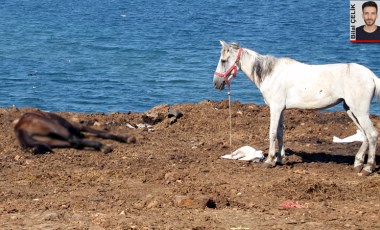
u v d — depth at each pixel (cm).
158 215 1123
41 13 10388
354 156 1541
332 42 6625
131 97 3850
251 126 1761
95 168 1426
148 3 12838
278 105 1434
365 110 1388
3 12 10462
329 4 13000
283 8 11931
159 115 1814
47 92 4000
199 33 7669
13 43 6394
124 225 1060
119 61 5306
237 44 1483
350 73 1393
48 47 6159
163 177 1355
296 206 1188
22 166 1434
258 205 1191
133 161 1473
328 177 1375
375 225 1094
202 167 1434
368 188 1301
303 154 1552
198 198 1173
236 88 3916
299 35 7462
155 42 6656
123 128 1744
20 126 679
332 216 1135
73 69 4888
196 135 1714
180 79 4391
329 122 1795
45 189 1290
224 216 1126
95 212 1147
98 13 10550
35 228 1059
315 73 1420
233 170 1413
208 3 12850
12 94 3934
